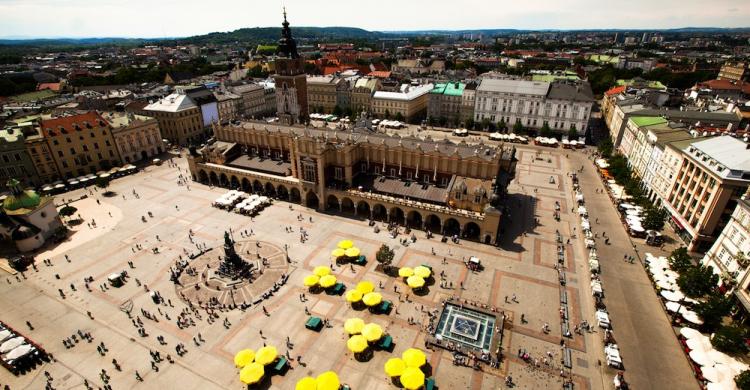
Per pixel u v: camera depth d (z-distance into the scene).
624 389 61.16
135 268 92.81
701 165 96.12
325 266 92.44
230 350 69.31
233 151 145.75
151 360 67.44
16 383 63.50
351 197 115.69
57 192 136.25
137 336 72.62
